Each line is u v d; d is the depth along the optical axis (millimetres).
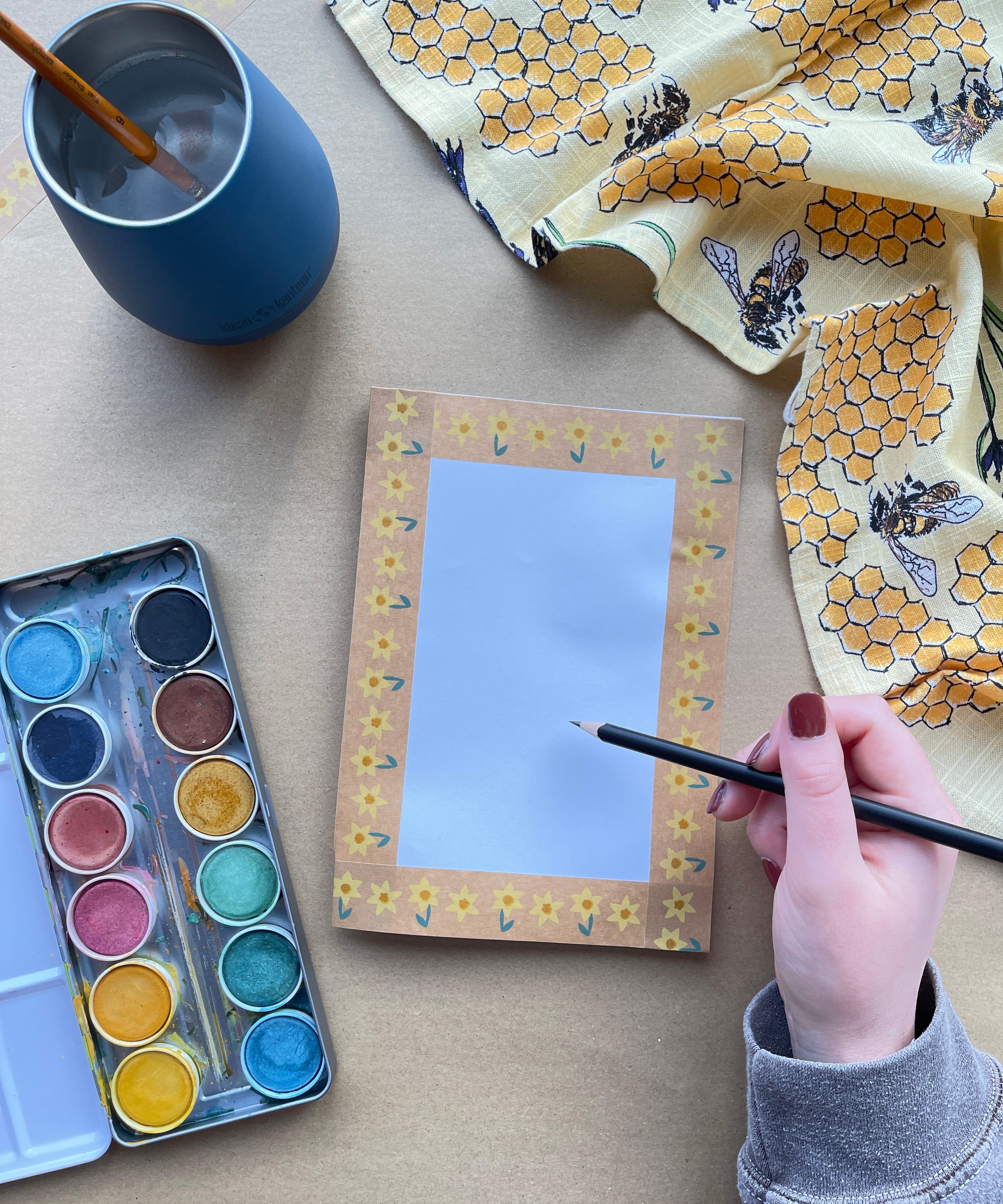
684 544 633
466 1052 618
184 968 609
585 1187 611
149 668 616
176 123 553
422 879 620
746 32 603
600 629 631
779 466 633
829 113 627
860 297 635
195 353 636
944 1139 465
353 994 619
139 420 635
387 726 624
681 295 640
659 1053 619
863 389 627
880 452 625
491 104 630
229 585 629
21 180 634
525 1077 617
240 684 625
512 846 624
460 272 640
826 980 486
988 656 602
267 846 601
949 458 607
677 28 628
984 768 619
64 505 633
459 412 627
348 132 639
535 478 631
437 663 626
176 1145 612
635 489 632
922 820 498
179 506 632
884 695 616
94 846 593
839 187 610
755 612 636
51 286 636
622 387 643
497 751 627
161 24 510
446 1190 611
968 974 619
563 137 626
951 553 611
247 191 485
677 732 629
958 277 608
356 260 639
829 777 475
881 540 622
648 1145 614
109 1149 612
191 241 481
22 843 623
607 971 625
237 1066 607
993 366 635
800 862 485
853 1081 462
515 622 630
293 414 636
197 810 593
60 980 620
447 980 622
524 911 620
